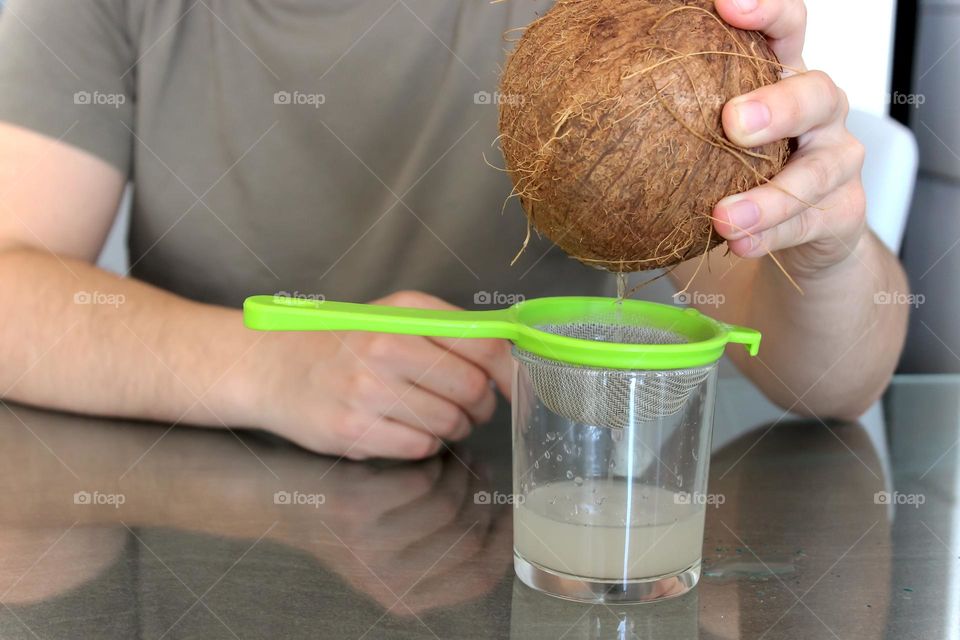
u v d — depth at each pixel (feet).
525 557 2.10
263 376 3.04
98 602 1.99
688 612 2.01
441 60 4.10
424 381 2.88
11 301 3.25
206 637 1.86
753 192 1.93
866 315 3.29
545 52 1.92
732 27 1.92
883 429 3.41
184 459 2.88
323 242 4.22
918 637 1.92
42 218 3.77
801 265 2.96
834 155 2.13
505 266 4.18
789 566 2.25
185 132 4.17
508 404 3.61
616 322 2.23
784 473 2.92
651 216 1.89
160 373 3.11
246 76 4.12
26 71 3.80
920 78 6.16
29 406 3.30
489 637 1.87
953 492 2.78
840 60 6.12
